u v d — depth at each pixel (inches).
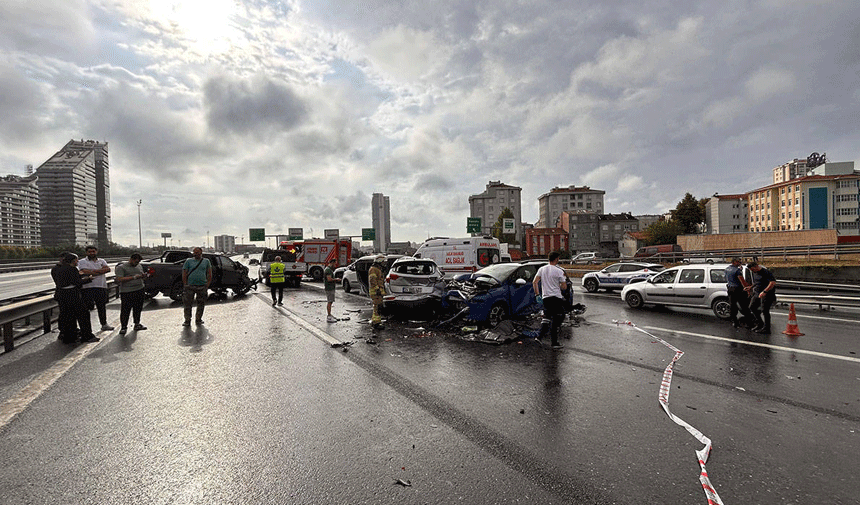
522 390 196.7
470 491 111.9
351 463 127.8
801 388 197.2
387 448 137.8
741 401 180.5
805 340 305.6
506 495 109.8
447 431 150.9
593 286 727.1
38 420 161.8
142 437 146.9
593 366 238.7
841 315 431.5
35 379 213.6
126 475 121.5
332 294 412.2
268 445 140.3
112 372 227.6
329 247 1058.7
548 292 284.7
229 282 661.3
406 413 168.2
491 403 179.6
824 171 3115.2
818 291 677.3
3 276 1143.0
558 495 109.6
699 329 353.4
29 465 127.4
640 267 687.1
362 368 236.2
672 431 150.0
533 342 303.9
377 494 110.7
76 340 308.5
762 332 335.3
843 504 105.6
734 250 1115.3
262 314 463.2
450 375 221.9
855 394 189.2
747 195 3604.8
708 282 427.8
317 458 131.1
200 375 222.4
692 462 127.6
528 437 145.5
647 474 120.3
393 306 410.6
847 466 125.3
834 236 1259.8
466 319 363.6
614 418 162.2
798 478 118.5
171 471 123.7
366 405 177.5
